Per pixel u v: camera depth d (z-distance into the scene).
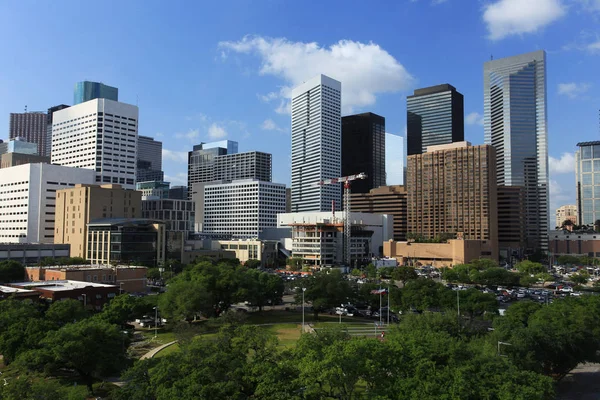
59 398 50.09
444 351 57.03
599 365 90.94
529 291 182.75
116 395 55.59
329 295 129.25
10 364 70.00
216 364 53.56
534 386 51.31
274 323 123.25
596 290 171.75
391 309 124.31
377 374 52.75
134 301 110.62
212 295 123.12
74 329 69.00
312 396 50.38
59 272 149.88
